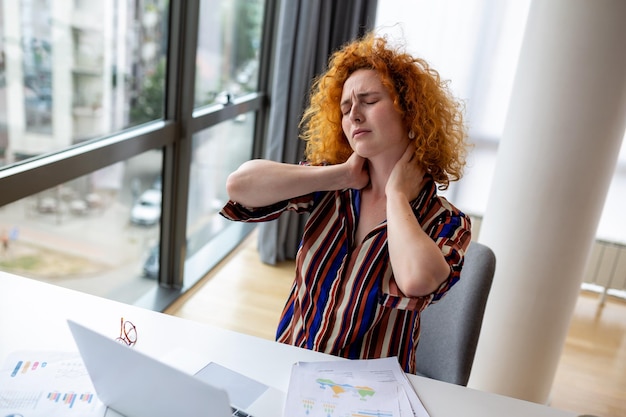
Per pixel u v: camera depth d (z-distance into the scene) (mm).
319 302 1270
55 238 2047
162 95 2494
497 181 2088
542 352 2111
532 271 2031
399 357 1237
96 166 1979
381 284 1208
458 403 1091
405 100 1233
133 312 1273
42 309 1242
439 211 1272
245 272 3174
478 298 1430
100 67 2049
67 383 1025
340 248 1294
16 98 1688
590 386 2494
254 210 1382
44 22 1746
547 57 1875
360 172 1312
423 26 3223
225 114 3004
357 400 1049
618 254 3299
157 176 2588
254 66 3484
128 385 893
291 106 3111
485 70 3229
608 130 1897
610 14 1778
